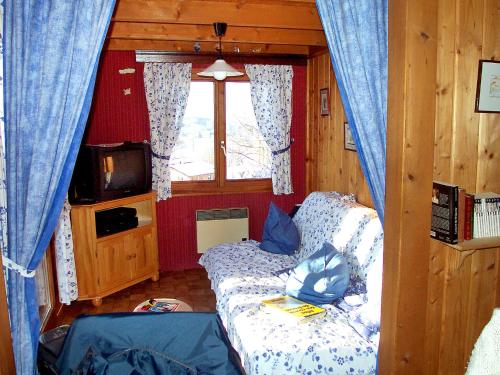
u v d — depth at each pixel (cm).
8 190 171
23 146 168
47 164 169
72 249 379
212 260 388
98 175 380
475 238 200
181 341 141
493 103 207
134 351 140
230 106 475
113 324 141
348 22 185
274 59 466
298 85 484
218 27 328
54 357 175
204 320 142
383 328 202
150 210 437
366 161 198
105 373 137
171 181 468
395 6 179
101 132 434
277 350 229
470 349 222
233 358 141
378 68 189
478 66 204
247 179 489
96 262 385
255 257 384
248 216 483
